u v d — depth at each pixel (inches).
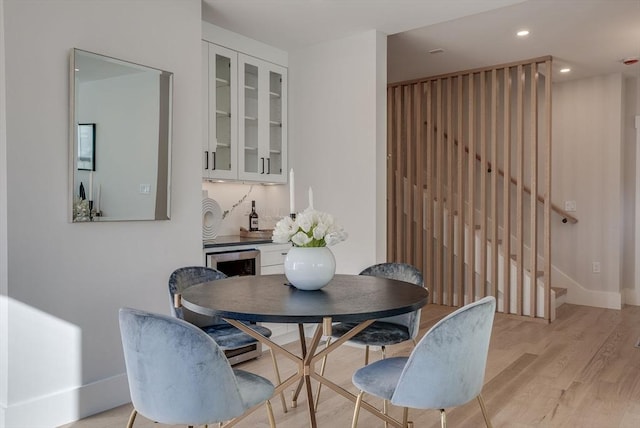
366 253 158.9
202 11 138.6
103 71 106.6
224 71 155.4
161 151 118.7
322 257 85.0
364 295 81.6
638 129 223.5
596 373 133.0
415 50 182.5
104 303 108.7
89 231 105.7
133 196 112.8
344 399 116.0
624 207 226.5
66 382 102.4
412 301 76.2
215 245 137.6
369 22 147.3
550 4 140.3
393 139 231.1
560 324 189.5
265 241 153.6
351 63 160.7
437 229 222.7
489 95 232.2
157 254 119.6
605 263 222.8
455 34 165.3
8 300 93.4
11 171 93.1
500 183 236.2
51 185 98.9
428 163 219.6
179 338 61.3
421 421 103.4
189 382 62.2
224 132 155.9
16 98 93.5
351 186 161.9
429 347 65.5
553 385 124.0
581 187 227.5
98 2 106.3
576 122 227.8
